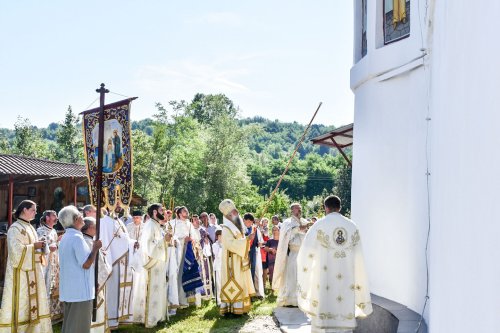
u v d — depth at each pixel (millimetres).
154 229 8914
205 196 43625
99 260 7621
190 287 10234
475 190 3059
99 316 7602
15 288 7449
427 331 6133
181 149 46406
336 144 13312
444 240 4098
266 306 10562
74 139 53438
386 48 8258
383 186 8391
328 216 7145
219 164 44312
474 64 3119
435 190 4805
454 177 3672
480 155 2965
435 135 4855
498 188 2648
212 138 45094
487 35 2855
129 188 6660
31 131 51500
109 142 6902
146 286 9070
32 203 7727
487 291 2797
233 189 44594
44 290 7785
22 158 21344
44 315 7727
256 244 11734
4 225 20109
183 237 10406
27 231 7633
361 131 9211
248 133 45625
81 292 6477
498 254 2635
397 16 8289
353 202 9484
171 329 8633
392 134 8203
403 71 7777
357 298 7070
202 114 71125
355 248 7051
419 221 7305
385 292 8258
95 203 7137
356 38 10172
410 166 7641
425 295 7047
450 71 3854
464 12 3381
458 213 3512
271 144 155250
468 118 3252
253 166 85875
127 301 8781
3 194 22266
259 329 8375
